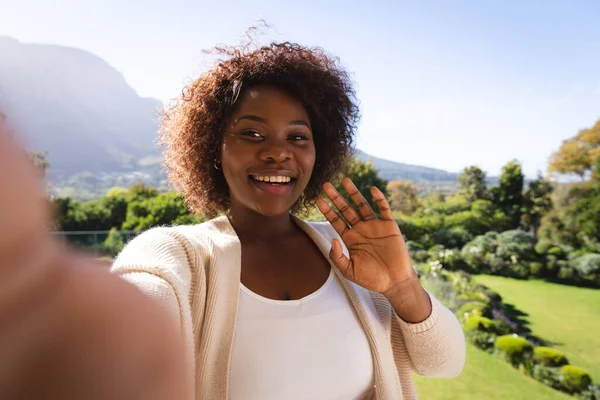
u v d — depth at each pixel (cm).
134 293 35
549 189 1703
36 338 28
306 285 116
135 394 31
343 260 114
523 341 669
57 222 30
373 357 116
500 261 1380
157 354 33
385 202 113
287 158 113
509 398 543
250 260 115
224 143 119
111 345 31
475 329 771
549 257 1380
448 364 122
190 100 130
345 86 146
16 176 26
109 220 1688
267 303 107
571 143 1683
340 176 160
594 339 859
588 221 1533
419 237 1753
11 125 26
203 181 138
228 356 96
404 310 117
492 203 1800
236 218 125
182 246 95
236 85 115
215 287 97
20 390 27
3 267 27
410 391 128
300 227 134
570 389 583
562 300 1130
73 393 29
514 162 1800
